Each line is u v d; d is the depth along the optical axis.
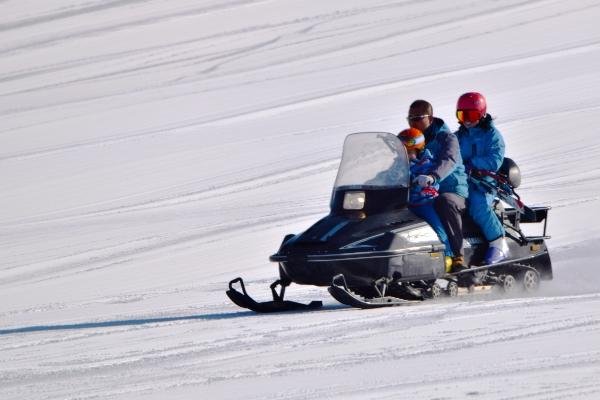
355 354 21.55
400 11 131.88
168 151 75.62
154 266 45.69
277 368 20.61
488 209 31.48
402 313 26.91
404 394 17.84
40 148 81.81
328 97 89.69
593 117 72.00
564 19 115.81
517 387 17.91
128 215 58.97
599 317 24.11
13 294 42.62
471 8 127.88
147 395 18.70
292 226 51.81
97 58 125.06
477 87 86.38
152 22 140.62
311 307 30.78
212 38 129.50
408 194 29.98
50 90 110.25
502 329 23.34
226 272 43.00
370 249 28.50
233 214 56.22
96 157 76.19
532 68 92.31
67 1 155.12
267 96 94.25
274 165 67.94
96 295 40.53
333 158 68.06
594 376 18.38
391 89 89.94
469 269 30.48
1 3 156.75
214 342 24.11
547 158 63.00
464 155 32.66
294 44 121.75
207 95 98.62
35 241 54.44
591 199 52.25
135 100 99.88
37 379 20.81
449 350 21.36
